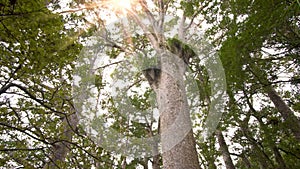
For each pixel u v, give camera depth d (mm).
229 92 6332
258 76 6359
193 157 3764
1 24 3328
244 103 7719
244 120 8883
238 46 4691
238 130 9055
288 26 5512
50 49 3836
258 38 4648
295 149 7699
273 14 4219
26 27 3346
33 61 3781
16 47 3781
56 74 4738
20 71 4430
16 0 3025
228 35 4996
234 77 5164
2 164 5355
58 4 5848
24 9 3074
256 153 8727
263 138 8375
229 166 8773
